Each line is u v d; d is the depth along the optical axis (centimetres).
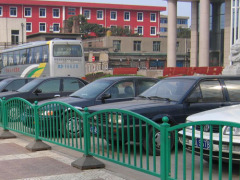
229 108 670
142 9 7712
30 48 2572
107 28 7062
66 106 701
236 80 851
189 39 6250
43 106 789
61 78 1351
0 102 1028
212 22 4247
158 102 800
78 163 652
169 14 4194
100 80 1070
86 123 646
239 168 600
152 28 7838
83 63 2409
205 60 3675
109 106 794
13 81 1488
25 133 877
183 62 6106
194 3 4416
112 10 7575
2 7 6900
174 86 843
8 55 2986
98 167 653
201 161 444
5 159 736
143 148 764
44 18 7181
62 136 755
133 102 824
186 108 782
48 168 655
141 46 6028
